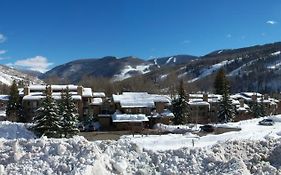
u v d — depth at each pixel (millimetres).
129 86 127250
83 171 15602
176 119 75625
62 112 52969
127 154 18766
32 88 79500
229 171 17156
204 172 17969
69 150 17922
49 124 51156
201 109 86375
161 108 76375
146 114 74750
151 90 127562
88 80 130250
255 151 21594
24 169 16516
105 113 76812
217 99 90312
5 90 123875
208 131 53719
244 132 37281
